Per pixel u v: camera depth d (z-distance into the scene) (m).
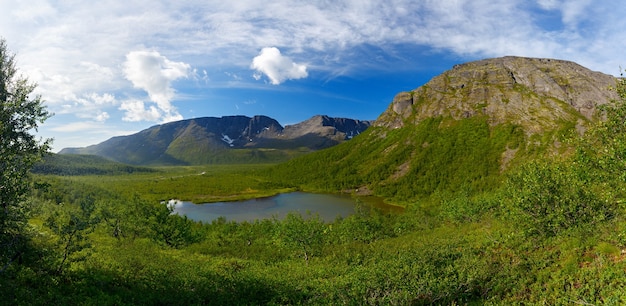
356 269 26.58
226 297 23.61
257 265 35.31
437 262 24.84
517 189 27.03
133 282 25.02
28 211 20.02
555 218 22.75
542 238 24.62
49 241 25.47
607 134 16.70
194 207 155.75
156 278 25.88
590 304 15.04
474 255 25.72
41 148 20.25
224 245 54.84
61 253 24.14
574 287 17.52
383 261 27.03
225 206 157.88
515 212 25.42
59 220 23.50
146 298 22.53
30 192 20.22
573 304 16.09
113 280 24.95
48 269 23.11
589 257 19.80
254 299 23.72
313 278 27.70
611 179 16.59
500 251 26.42
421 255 26.50
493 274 21.36
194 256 40.44
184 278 25.91
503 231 30.78
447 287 19.53
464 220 57.62
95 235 52.19
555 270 20.22
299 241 41.38
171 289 24.17
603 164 16.23
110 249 34.00
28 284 20.75
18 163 18.80
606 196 17.36
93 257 29.55
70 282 23.25
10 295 18.23
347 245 46.09
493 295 19.06
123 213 56.78
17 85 20.41
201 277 26.34
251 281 25.83
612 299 14.59
